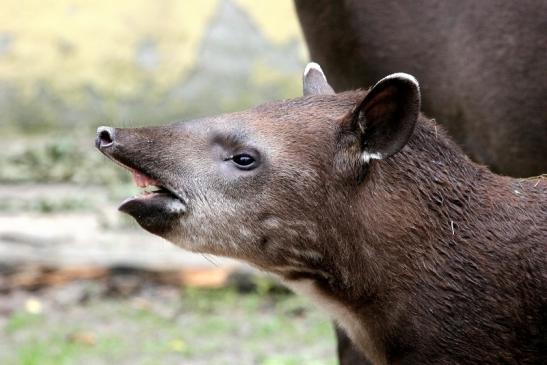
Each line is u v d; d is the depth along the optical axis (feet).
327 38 38.50
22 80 106.32
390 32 37.17
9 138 105.09
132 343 57.72
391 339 29.43
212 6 106.93
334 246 29.45
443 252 28.91
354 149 29.14
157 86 106.73
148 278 66.13
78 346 56.90
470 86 35.96
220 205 29.53
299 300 63.52
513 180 30.25
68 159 92.79
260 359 55.11
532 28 34.83
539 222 29.07
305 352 55.98
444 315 28.71
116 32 106.73
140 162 29.60
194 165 29.60
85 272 66.33
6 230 70.54
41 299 64.54
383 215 29.19
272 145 29.45
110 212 76.02
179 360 55.21
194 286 65.67
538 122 35.17
